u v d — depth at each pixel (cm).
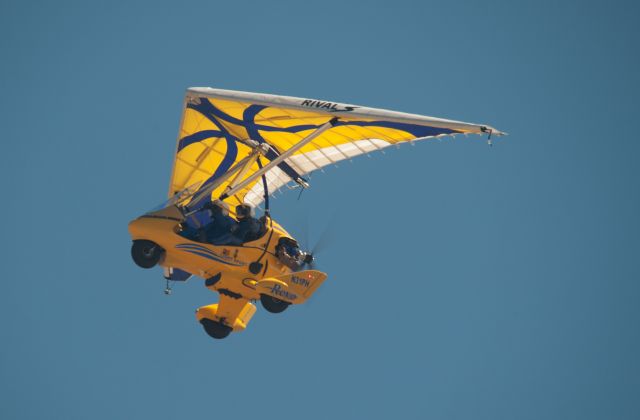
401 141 6919
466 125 6141
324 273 6844
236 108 7056
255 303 7644
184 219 7094
